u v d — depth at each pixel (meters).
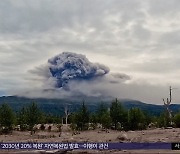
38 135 73.44
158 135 52.66
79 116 94.56
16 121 90.62
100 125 108.25
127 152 33.53
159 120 97.38
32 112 89.94
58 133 81.81
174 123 89.81
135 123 94.19
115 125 96.75
